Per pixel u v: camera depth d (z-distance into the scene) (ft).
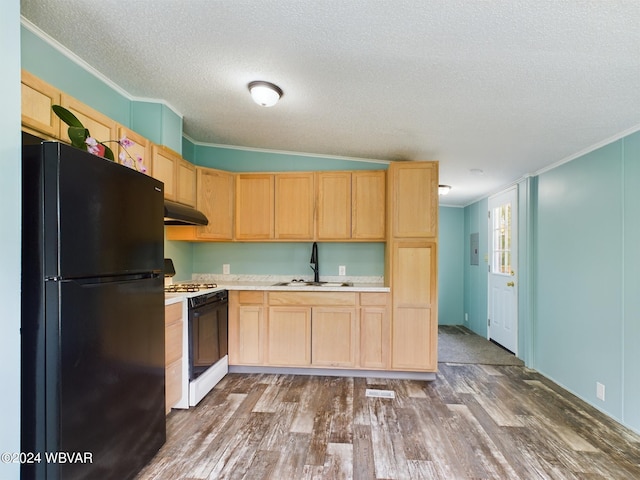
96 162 4.74
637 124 7.82
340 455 6.51
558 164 10.89
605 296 8.71
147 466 6.10
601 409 8.66
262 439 7.05
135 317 5.70
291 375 10.87
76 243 4.37
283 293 10.84
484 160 11.22
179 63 6.74
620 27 4.75
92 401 4.66
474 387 10.07
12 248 3.91
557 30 4.93
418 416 8.13
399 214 10.57
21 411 4.14
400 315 10.51
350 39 5.57
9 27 3.88
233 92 7.97
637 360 7.68
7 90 3.86
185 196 9.92
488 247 16.10
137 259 5.74
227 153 12.51
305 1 4.73
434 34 5.26
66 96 5.76
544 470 6.14
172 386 8.02
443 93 7.12
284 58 6.29
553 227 11.10
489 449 6.79
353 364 10.64
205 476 5.87
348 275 12.41
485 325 16.29
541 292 11.69
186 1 4.91
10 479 3.84
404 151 11.18
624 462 6.43
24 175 4.15
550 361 10.98
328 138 10.59
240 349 10.97
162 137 8.53
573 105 7.15
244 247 12.70
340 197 11.55
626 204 8.14
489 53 5.63
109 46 6.19
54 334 4.12
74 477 4.31
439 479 5.84
